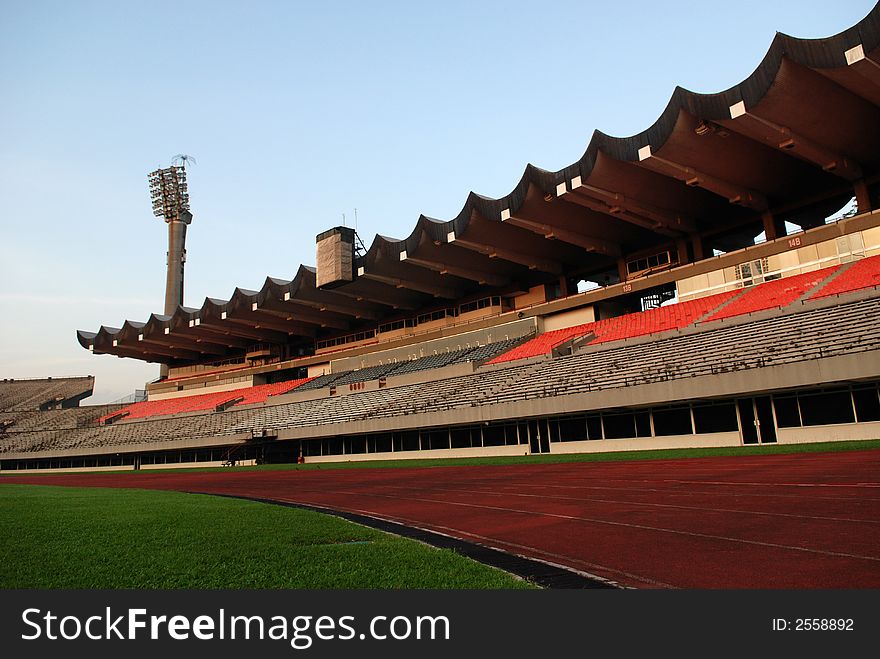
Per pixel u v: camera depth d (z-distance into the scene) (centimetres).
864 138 2986
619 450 2886
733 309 3262
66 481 3759
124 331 6831
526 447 3288
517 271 4931
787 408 2370
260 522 1102
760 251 3525
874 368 2030
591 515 1043
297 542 865
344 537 909
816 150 2980
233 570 673
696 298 3756
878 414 2123
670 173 3184
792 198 3647
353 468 3222
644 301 4469
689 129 2902
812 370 2177
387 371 5197
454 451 3650
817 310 2722
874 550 648
